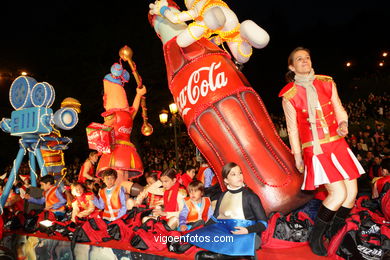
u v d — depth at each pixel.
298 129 4.02
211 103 4.78
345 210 3.92
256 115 4.78
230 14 5.07
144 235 4.82
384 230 3.63
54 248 5.85
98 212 6.44
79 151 27.55
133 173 7.63
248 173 4.63
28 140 7.46
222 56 5.00
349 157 3.86
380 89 44.50
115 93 7.34
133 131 23.00
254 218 3.69
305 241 4.19
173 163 21.00
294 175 4.59
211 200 5.53
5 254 5.40
